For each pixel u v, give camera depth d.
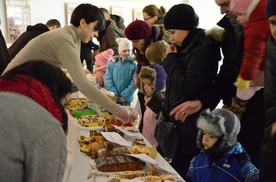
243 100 1.68
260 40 1.43
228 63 1.85
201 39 1.85
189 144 1.92
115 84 3.35
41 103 0.92
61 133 0.90
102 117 2.14
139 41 2.69
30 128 0.85
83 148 1.64
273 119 1.36
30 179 0.87
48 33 1.91
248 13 1.46
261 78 1.56
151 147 1.70
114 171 1.42
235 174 1.48
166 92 2.04
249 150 1.75
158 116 2.23
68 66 1.81
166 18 1.94
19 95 0.90
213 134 1.48
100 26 2.01
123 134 1.88
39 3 5.82
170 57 1.96
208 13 4.23
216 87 1.91
